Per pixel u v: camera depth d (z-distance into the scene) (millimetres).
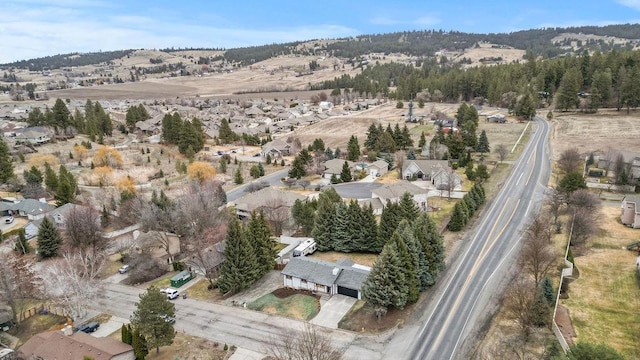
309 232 77500
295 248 68938
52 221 78875
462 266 61312
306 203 79812
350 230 68125
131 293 61562
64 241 75000
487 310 50844
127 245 75750
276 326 50594
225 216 80062
